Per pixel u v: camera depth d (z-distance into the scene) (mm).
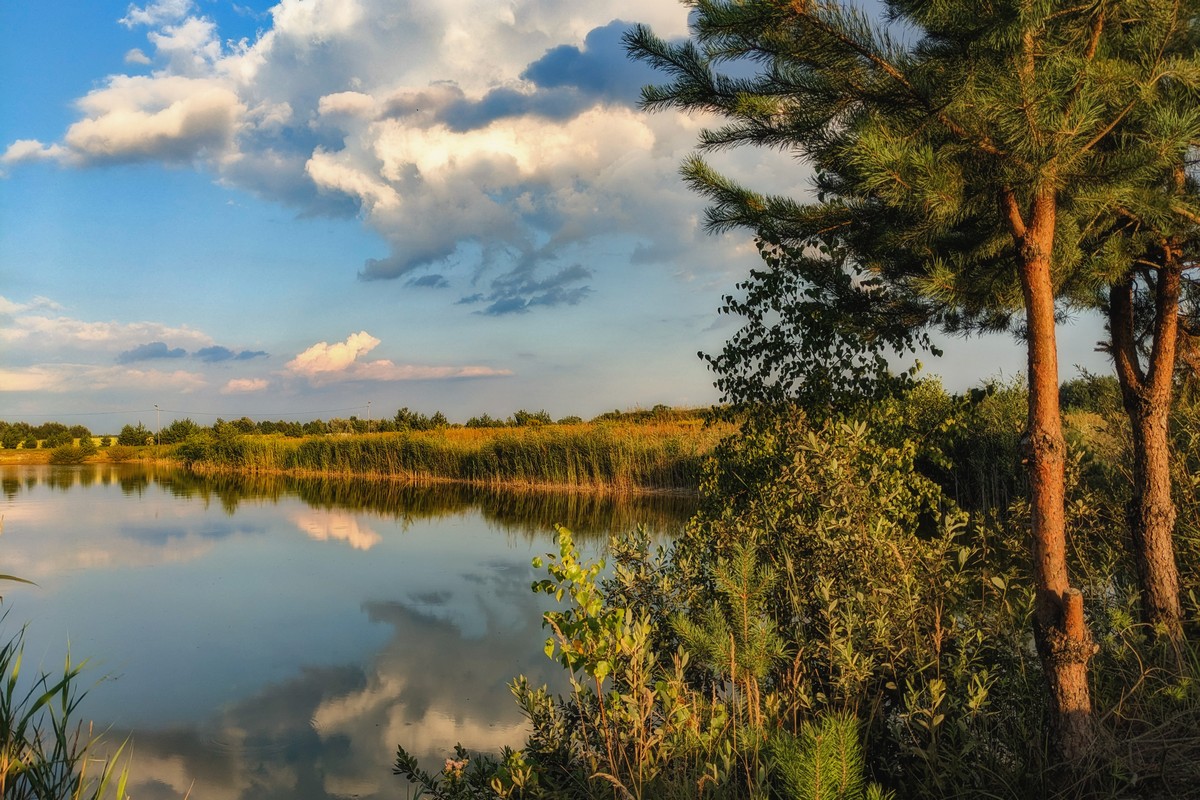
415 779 4590
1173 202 3781
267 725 6273
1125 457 7418
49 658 8086
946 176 3422
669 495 22688
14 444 59469
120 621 9547
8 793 3068
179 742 5965
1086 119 3125
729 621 4348
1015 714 3852
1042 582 3439
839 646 3762
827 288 6203
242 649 8352
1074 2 3453
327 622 9422
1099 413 8547
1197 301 5461
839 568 4387
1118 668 4008
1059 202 3803
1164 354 4684
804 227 5242
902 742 3688
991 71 3316
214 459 42750
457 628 9023
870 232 5246
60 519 19281
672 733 3652
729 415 7543
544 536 15531
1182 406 6562
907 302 5777
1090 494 5699
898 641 4145
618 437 25469
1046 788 3371
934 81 3439
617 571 5125
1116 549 5426
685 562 5102
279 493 26547
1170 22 3631
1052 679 3404
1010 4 3025
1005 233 4449
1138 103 3531
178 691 7082
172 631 9078
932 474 13961
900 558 4219
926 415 7703
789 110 4184
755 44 3732
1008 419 13211
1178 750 3398
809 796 2439
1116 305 4961
